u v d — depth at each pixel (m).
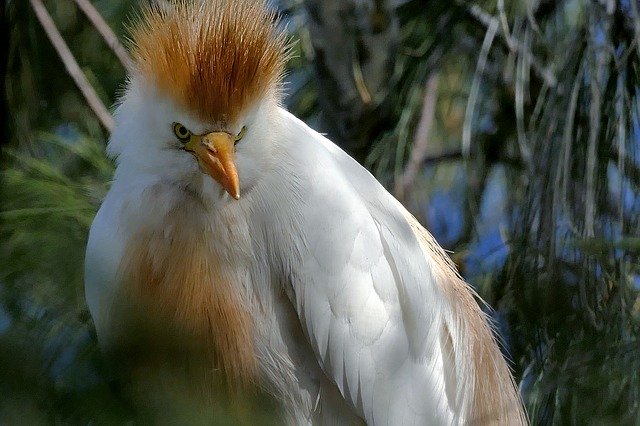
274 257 3.78
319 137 3.82
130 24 3.97
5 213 3.80
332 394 3.80
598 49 3.87
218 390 3.78
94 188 3.89
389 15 3.95
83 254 3.67
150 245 3.78
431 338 3.78
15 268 3.62
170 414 3.54
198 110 3.74
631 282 3.80
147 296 3.78
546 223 3.84
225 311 3.78
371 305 3.77
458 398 3.80
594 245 3.68
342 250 3.77
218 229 3.78
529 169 3.88
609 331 3.75
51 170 3.88
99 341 3.57
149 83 3.76
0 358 3.43
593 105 3.84
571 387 3.69
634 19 3.86
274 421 3.69
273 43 3.78
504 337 3.86
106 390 3.51
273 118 3.78
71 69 3.93
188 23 3.76
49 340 3.52
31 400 3.42
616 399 3.69
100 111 3.92
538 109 3.90
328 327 3.77
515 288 3.83
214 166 3.75
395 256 3.78
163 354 3.59
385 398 3.77
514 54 3.94
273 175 3.78
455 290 3.83
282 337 3.79
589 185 3.83
